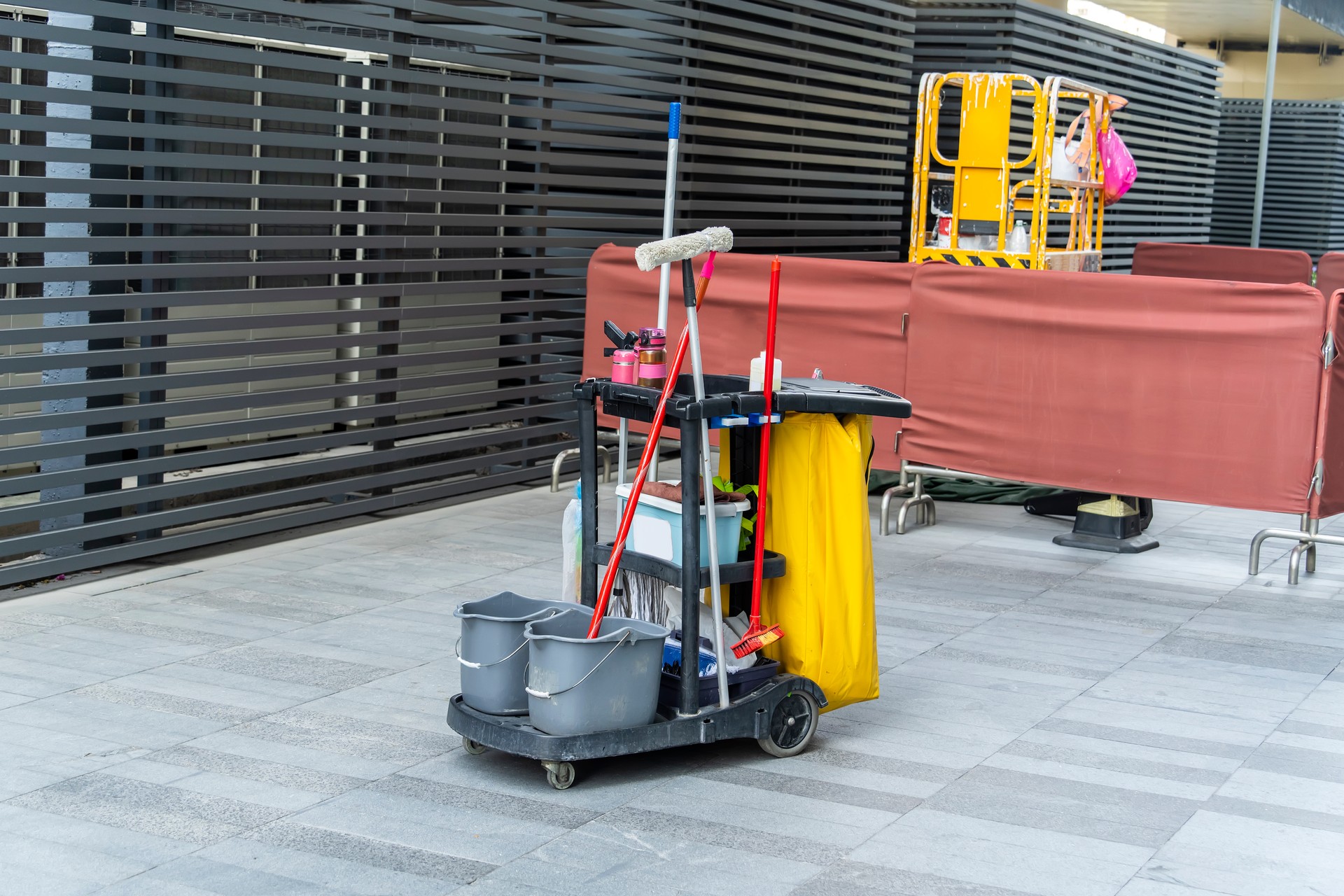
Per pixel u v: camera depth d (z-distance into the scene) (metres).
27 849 3.44
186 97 6.55
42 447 5.76
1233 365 6.72
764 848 3.61
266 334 7.27
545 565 6.68
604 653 3.84
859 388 4.53
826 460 4.39
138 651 5.09
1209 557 7.39
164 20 6.04
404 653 5.18
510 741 3.90
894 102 11.95
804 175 10.95
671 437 8.97
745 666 4.27
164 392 6.55
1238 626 6.02
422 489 7.95
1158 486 6.97
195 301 6.38
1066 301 7.06
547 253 8.97
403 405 7.70
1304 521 6.84
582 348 8.93
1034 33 13.26
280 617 5.60
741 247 10.44
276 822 3.65
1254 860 3.64
